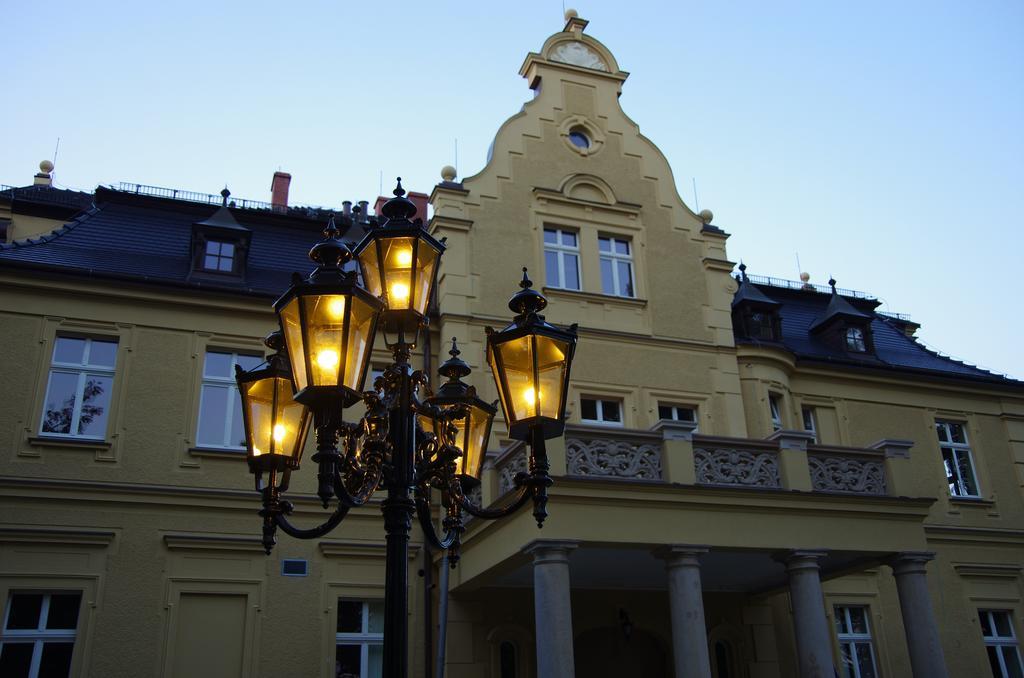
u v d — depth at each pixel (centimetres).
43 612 1268
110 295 1455
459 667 1371
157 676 1272
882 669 1620
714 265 1828
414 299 668
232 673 1313
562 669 1034
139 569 1320
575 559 1284
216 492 1392
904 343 2136
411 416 651
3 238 1662
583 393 1616
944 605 1717
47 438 1345
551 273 1719
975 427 1952
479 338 1600
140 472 1376
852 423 1858
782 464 1291
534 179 1770
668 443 1225
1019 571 1811
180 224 1683
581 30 1989
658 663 1538
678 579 1155
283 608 1369
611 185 1823
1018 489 1919
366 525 1468
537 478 650
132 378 1424
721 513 1214
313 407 582
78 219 1603
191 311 1497
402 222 689
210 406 1465
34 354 1389
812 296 2202
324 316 580
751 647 1540
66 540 1297
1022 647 1750
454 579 1398
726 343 1762
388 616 577
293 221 1805
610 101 1917
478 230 1683
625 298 1723
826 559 1352
